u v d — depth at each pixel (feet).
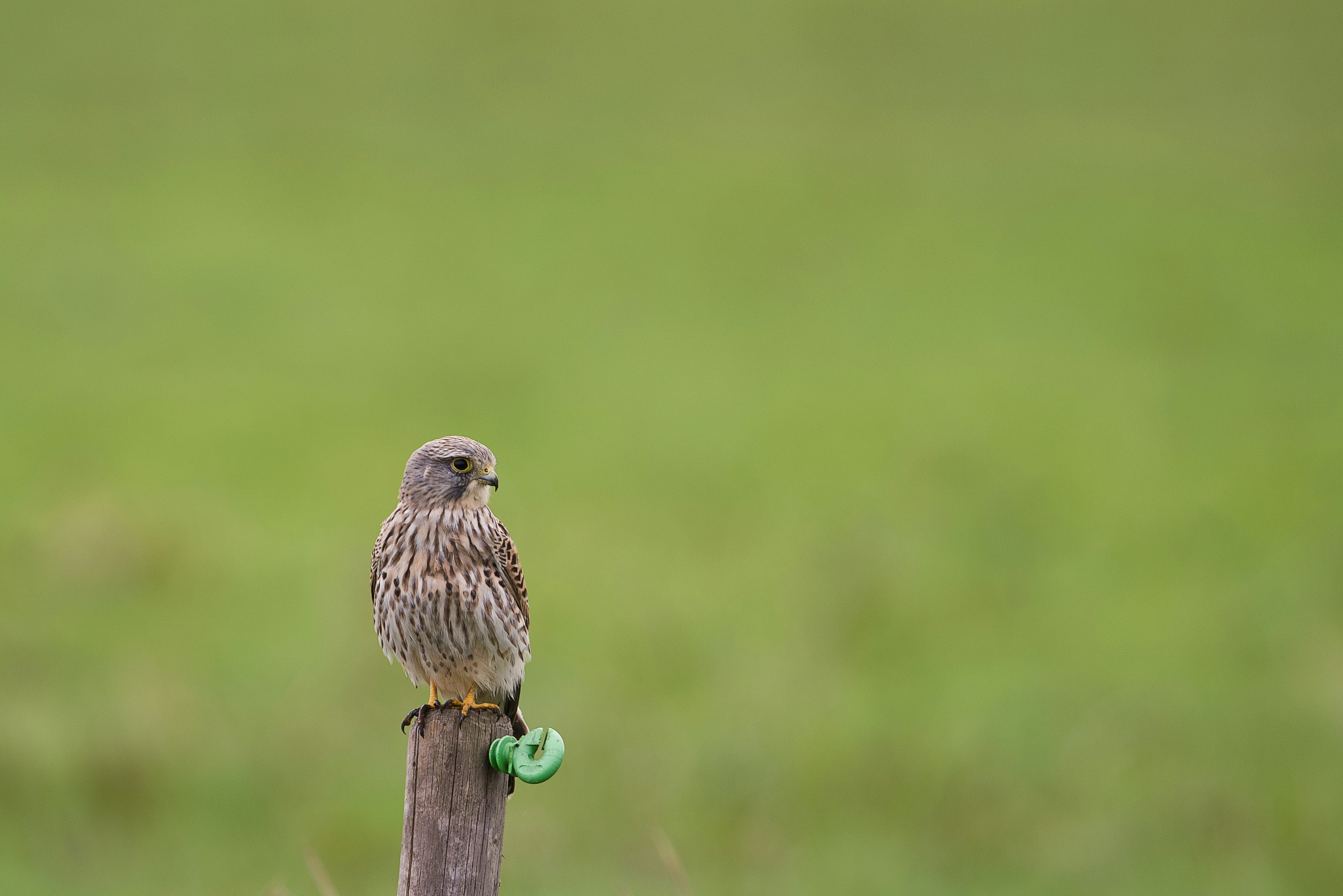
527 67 180.86
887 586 52.19
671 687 44.04
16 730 38.96
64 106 153.99
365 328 100.17
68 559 54.39
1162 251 120.57
